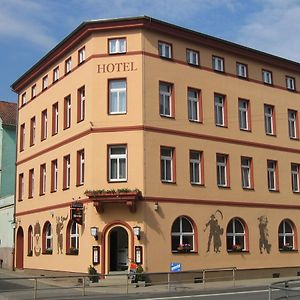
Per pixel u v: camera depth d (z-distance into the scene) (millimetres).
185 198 29016
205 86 31172
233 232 31125
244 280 29984
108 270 27000
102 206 27375
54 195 32688
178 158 29188
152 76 28906
